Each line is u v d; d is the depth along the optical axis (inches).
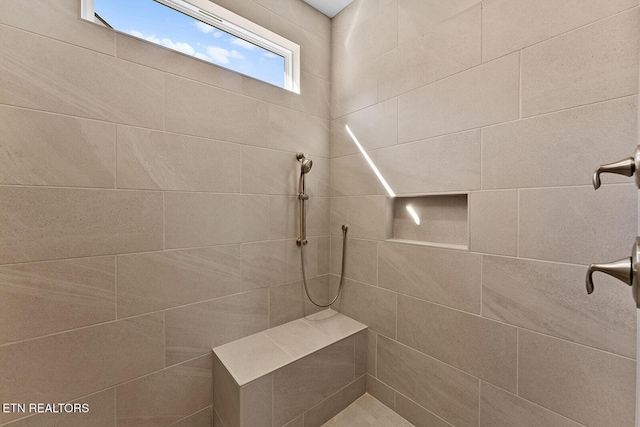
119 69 45.1
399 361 58.9
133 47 46.4
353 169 68.2
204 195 54.1
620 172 20.2
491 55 45.0
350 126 69.1
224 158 56.6
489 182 45.4
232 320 58.1
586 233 36.8
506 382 44.0
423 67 54.2
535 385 41.3
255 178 61.1
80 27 42.0
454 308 50.1
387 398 61.2
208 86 54.4
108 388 44.9
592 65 36.0
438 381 52.5
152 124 48.3
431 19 53.0
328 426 56.2
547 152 39.6
